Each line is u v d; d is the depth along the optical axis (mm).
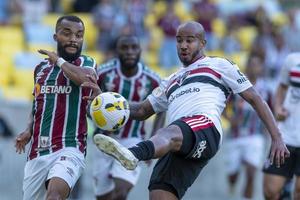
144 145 21031
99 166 31703
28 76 54969
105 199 32219
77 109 23422
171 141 21625
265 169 30234
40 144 23469
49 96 23484
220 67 23297
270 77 56969
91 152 43219
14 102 49656
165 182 23016
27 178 23766
